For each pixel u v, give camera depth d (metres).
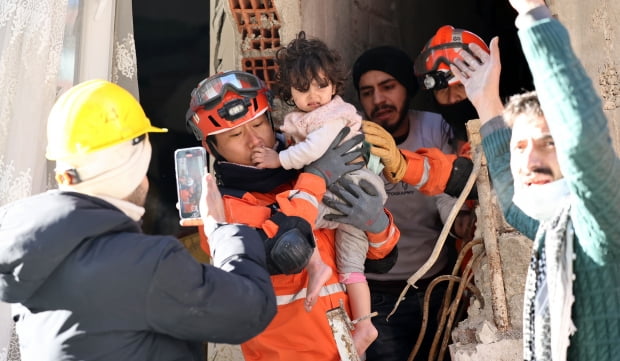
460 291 3.38
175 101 5.18
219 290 2.19
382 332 4.02
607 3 3.50
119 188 2.38
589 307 1.94
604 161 1.76
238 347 3.89
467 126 3.21
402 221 4.11
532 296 2.07
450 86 3.85
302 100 3.10
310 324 2.96
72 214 2.19
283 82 3.12
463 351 3.25
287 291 2.97
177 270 2.16
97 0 3.58
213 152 3.16
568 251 1.95
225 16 3.95
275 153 3.09
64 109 2.40
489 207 3.26
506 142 2.32
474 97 2.39
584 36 3.48
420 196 4.08
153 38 5.22
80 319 2.17
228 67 3.93
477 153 3.17
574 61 1.80
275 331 2.98
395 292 4.07
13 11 3.36
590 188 1.79
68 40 3.54
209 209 2.54
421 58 3.89
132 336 2.19
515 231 3.27
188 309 2.16
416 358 4.01
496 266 3.25
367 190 3.12
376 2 5.16
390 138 3.26
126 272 2.14
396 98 4.15
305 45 3.10
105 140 2.36
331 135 3.04
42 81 3.35
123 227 2.24
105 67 3.59
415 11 5.76
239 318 2.21
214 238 2.45
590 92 1.78
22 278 2.15
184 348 2.30
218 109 3.04
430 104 5.03
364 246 3.16
